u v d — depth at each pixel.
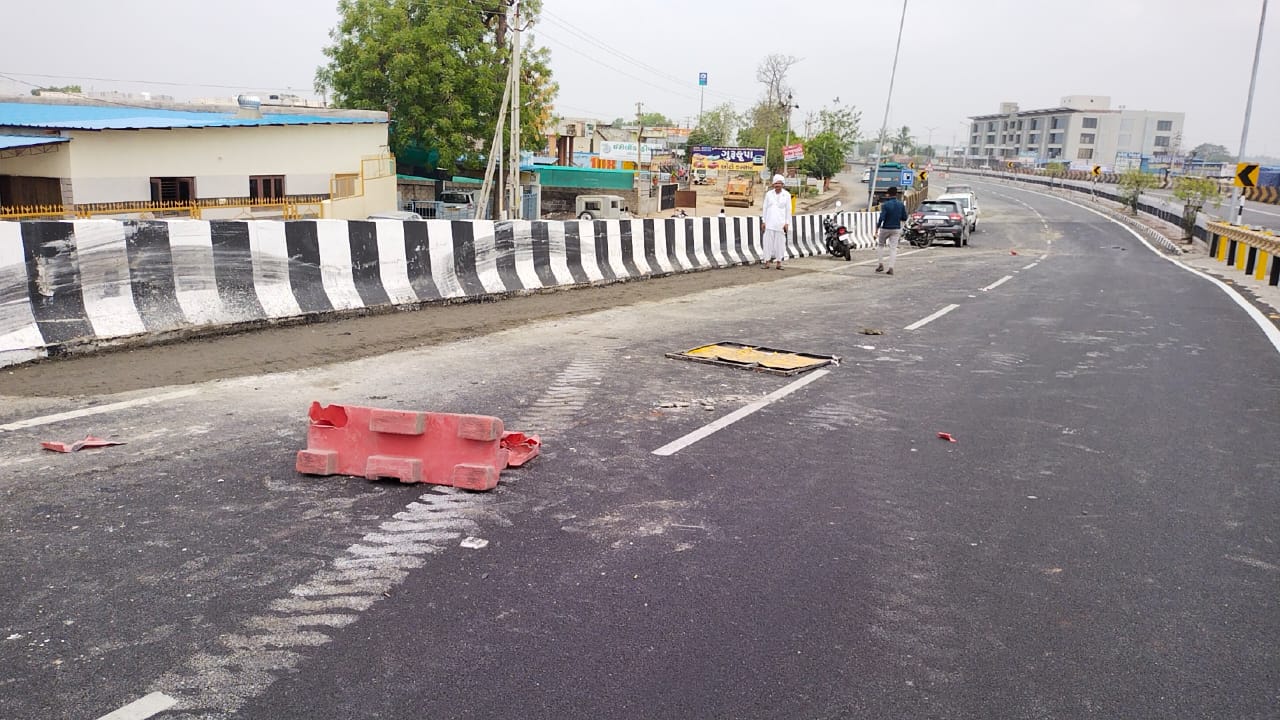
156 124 24.52
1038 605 3.74
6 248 7.09
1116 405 7.28
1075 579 4.00
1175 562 4.20
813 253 24.34
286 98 34.34
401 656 3.19
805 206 60.59
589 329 10.43
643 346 9.38
